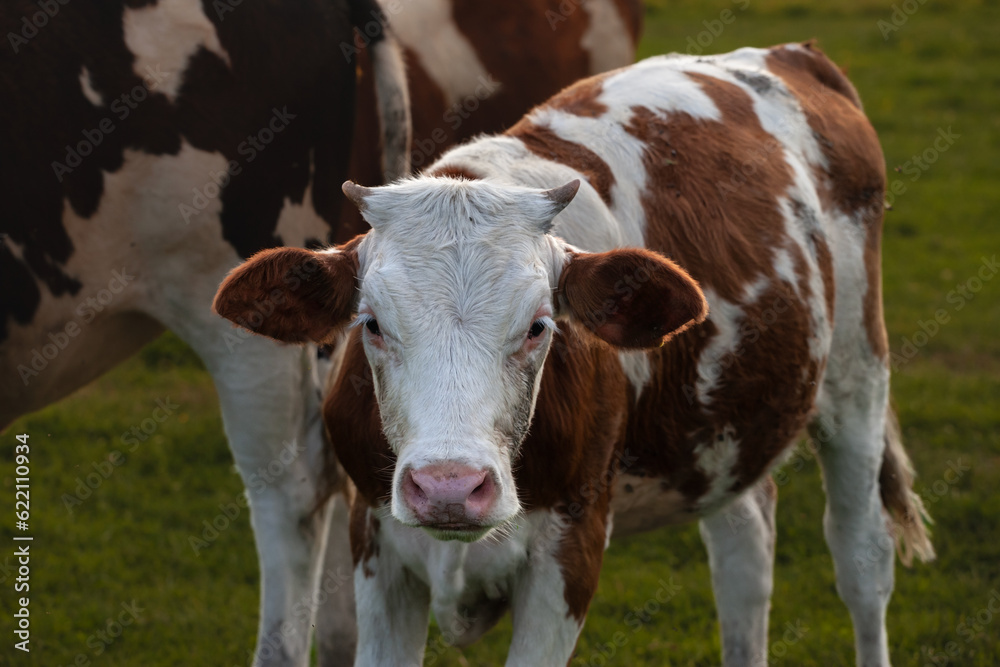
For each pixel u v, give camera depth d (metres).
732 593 5.14
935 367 9.25
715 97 4.72
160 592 6.29
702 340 4.20
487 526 2.98
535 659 3.71
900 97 17.20
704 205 4.32
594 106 4.43
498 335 3.15
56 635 5.79
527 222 3.33
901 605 6.04
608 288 3.34
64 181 4.08
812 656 5.64
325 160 4.72
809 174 4.85
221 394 4.53
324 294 3.42
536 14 6.60
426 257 3.24
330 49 4.67
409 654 3.92
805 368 4.62
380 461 3.66
